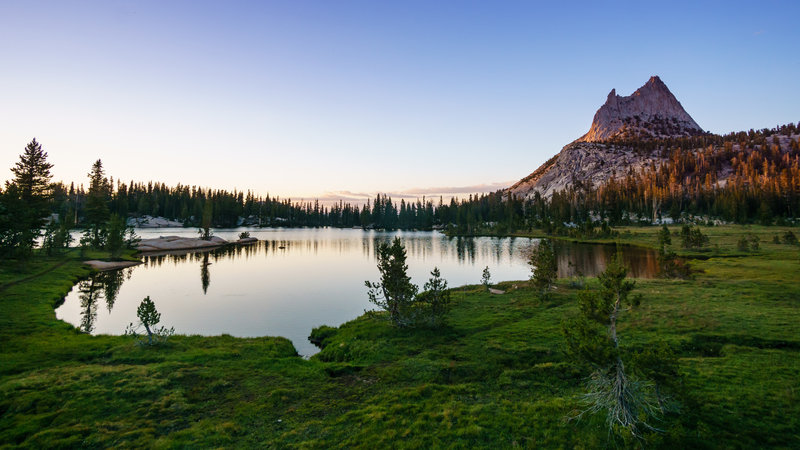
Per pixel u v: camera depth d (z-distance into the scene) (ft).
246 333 107.96
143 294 164.96
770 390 50.88
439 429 46.44
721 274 162.30
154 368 68.18
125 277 207.51
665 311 95.96
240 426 48.62
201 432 46.73
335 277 214.90
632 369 46.11
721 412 45.73
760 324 82.43
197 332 108.88
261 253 343.87
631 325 85.87
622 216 622.13
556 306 112.78
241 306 144.05
